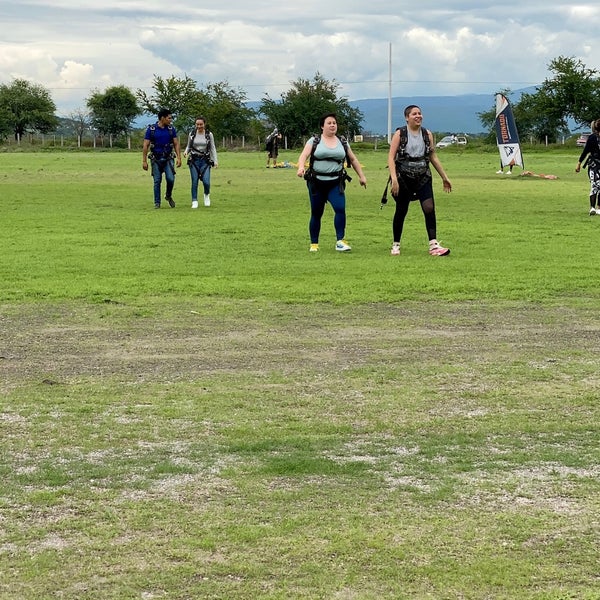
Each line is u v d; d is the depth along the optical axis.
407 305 10.34
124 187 30.23
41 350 8.27
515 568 4.21
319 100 100.88
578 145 78.19
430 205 13.94
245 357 8.03
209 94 104.50
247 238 16.22
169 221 18.98
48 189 29.20
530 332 9.05
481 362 7.88
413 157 13.73
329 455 5.67
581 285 11.50
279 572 4.18
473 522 4.70
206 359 7.96
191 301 10.48
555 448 5.81
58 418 6.36
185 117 100.81
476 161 56.88
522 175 39.22
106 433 6.06
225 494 5.05
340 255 14.09
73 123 108.31
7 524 4.68
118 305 10.26
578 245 15.43
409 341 8.63
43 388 7.08
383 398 6.84
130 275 12.17
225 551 4.38
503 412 6.53
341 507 4.88
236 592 4.02
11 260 13.41
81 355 8.10
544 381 7.31
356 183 33.16
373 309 10.12
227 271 12.49
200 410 6.54
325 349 8.31
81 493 5.07
